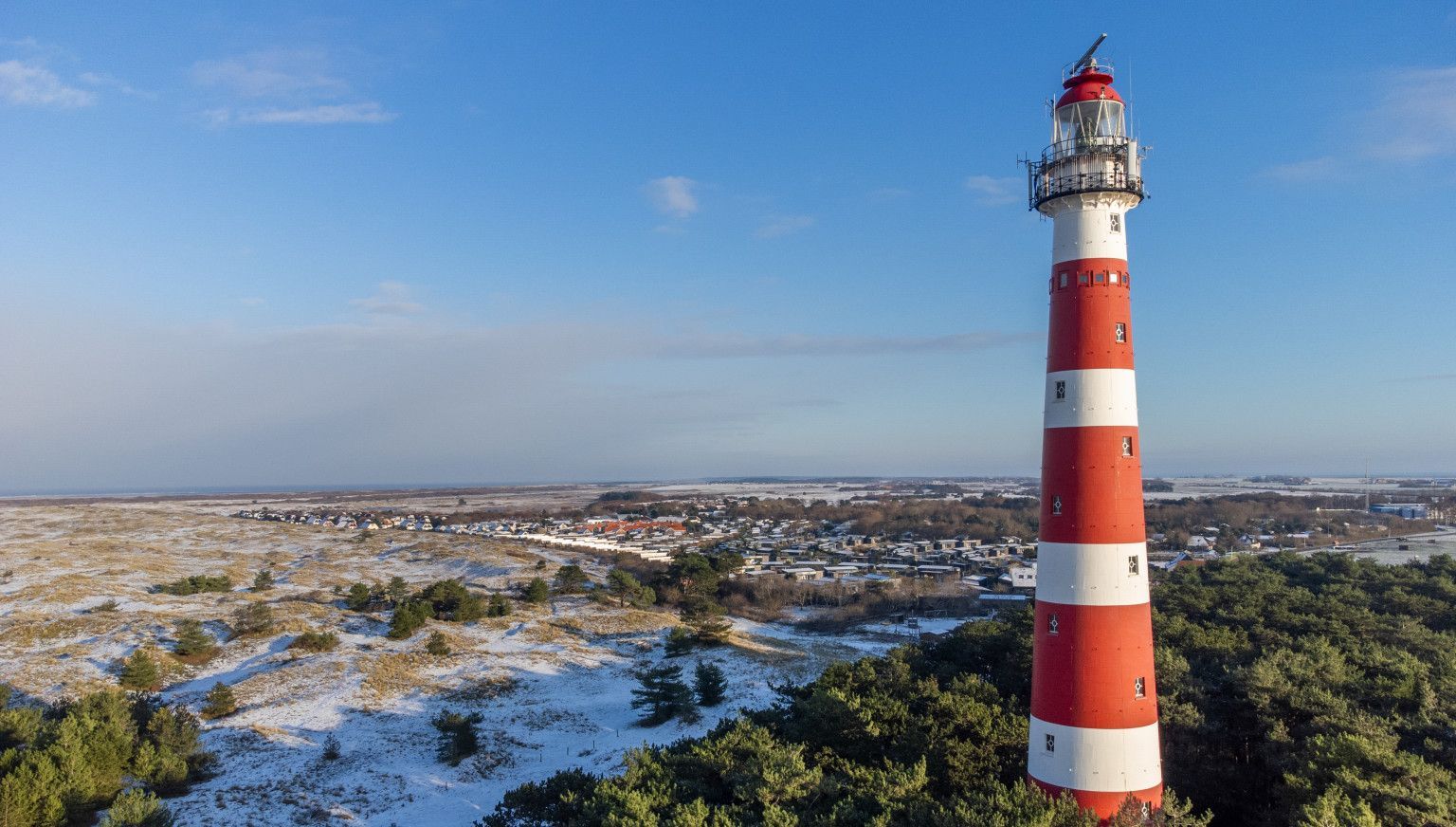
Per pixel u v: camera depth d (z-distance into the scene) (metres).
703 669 78.38
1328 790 35.12
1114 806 33.56
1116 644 33.84
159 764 54.84
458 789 59.34
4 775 45.44
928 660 69.12
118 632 88.25
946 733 44.31
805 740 46.44
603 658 93.62
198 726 66.88
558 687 83.50
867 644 110.06
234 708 72.50
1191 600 79.56
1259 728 46.47
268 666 84.25
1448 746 41.91
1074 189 34.50
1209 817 37.25
